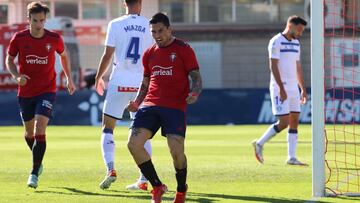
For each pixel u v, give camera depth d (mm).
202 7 121500
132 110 24812
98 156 45812
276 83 39969
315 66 26656
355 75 82125
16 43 29828
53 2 119875
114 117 29344
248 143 57375
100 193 28203
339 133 68250
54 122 87250
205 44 118000
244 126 83750
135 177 33812
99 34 107375
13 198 26734
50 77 30297
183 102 24172
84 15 121500
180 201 24391
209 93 87375
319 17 26656
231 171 36219
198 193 28156
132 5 29781
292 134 40000
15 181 32281
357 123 81938
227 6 121500
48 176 34219
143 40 29641
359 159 43625
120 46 29422
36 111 29828
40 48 29859
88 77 104375
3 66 100438
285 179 32906
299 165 39500
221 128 79875
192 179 32906
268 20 120938
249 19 121375
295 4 120500
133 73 29484
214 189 29422
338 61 81188
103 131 29266
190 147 53375
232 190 29125
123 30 29391
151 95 24297
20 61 30078
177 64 23984
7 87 100188
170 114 23844
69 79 32250
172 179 32906
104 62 29422
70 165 39812
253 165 39531
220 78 117562
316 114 26953
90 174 35094
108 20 121375
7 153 48406
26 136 31750
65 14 120625
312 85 26750
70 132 73312
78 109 87312
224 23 117688
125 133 71000
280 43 40406
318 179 27156
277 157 45031
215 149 51438
